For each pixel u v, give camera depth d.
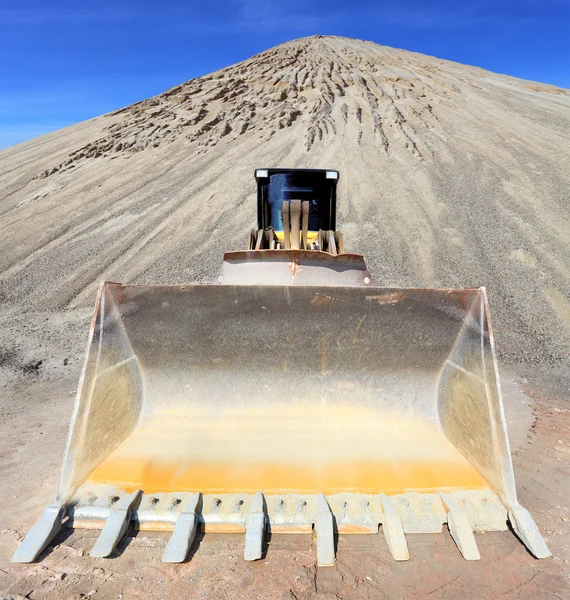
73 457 2.80
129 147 23.50
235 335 3.42
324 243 5.33
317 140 20.95
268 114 24.75
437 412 3.41
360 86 27.42
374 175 17.31
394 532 2.55
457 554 2.57
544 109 24.73
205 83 30.70
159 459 3.04
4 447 4.40
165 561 2.43
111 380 3.16
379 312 3.33
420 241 12.77
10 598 2.22
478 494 2.77
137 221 15.45
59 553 2.53
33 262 13.04
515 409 5.53
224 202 16.19
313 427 3.36
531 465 3.90
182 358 3.48
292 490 2.79
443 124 22.16
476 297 3.17
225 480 2.86
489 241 12.44
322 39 44.06
